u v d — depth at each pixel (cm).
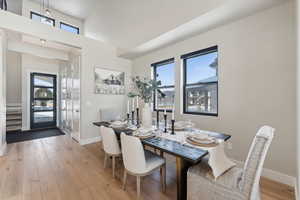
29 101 505
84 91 356
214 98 278
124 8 351
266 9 203
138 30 324
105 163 236
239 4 192
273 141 201
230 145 242
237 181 126
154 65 388
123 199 166
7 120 480
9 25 256
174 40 307
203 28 256
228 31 240
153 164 169
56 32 310
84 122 358
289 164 188
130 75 454
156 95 390
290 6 185
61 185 191
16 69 496
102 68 389
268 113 205
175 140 170
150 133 192
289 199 163
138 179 161
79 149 322
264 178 204
